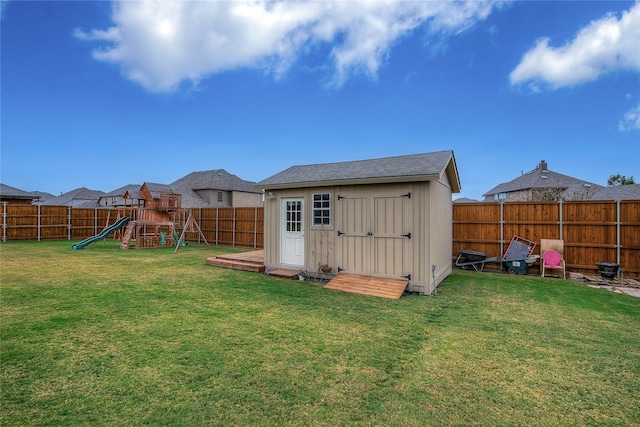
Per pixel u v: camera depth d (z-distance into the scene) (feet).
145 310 18.10
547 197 81.87
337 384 10.46
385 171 25.26
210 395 9.66
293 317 17.42
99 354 12.36
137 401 9.32
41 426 8.16
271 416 8.69
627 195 77.71
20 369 11.10
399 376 11.09
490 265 34.50
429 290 23.17
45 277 27.02
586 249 30.50
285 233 30.14
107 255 42.39
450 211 32.73
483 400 9.70
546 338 14.79
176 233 60.03
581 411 9.22
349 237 26.45
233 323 16.20
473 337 14.84
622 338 14.82
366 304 20.33
